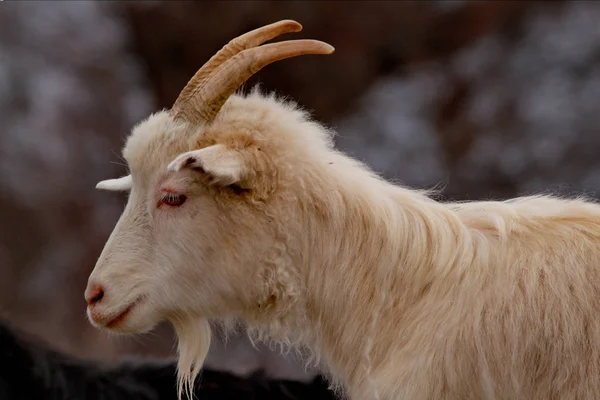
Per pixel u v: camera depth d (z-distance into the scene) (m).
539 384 5.30
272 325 5.95
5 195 17.77
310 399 7.09
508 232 5.70
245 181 5.70
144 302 5.91
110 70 20.38
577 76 22.20
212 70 5.92
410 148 21.34
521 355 5.30
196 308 5.97
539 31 22.39
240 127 5.78
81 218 18.47
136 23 20.89
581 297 5.31
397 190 6.07
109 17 20.98
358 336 5.78
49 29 20.12
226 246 5.80
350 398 5.96
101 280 5.92
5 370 6.50
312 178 5.81
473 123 21.69
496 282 5.49
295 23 5.89
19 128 18.78
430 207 5.93
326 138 6.21
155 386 7.02
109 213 18.95
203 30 20.81
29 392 6.53
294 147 5.83
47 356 6.77
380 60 21.66
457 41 21.75
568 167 20.98
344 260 5.79
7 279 17.38
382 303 5.72
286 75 21.05
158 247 5.88
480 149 21.42
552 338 5.27
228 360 14.66
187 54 21.11
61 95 19.41
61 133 19.09
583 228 5.62
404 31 21.20
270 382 7.13
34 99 19.23
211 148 5.50
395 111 21.81
